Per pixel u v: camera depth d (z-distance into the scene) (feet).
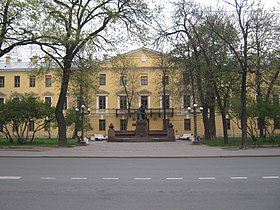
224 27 94.27
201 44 103.45
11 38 84.43
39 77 111.45
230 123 206.59
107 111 217.56
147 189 29.53
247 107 98.84
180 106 212.02
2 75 220.84
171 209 22.38
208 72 106.42
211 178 35.60
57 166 48.49
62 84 99.81
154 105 216.33
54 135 211.20
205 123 123.03
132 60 211.61
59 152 77.51
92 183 32.78
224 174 38.55
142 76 218.59
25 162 55.11
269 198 25.53
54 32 85.40
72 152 77.36
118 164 51.47
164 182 33.19
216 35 95.50
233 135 189.98
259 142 99.45
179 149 86.07
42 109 103.04
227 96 109.19
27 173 40.22
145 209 22.44
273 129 99.40
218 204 23.68
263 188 29.63
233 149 83.10
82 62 96.99
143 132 156.15
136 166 48.29
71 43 86.33
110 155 68.44
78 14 95.66
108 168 45.70
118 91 217.36
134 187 30.53
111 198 25.84
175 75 156.04
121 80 205.98
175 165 49.34
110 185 31.63
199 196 26.43
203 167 46.16
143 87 218.18
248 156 64.90
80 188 30.09
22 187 30.60
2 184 32.24
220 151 76.79
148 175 38.24
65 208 22.76
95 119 217.56
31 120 105.70
